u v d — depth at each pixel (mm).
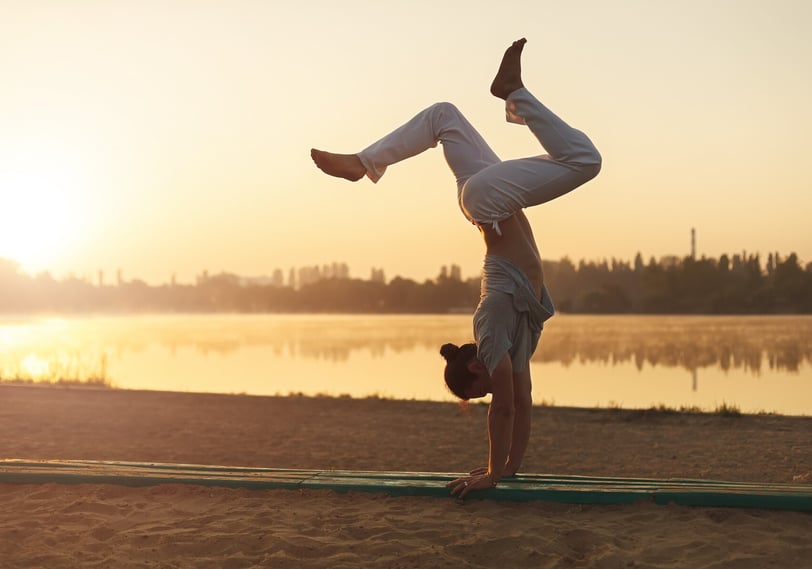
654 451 9102
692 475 7531
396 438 9977
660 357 33812
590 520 4438
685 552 3914
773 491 4641
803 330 58281
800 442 9656
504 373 4551
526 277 4484
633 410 12695
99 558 3893
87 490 5043
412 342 46500
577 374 26109
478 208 4277
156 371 25969
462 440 9852
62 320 99562
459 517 4473
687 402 17391
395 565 3773
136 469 5398
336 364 30500
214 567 3771
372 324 80062
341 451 8977
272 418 11805
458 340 48188
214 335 54969
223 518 4484
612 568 3725
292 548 3980
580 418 12023
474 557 3883
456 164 4469
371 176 4398
